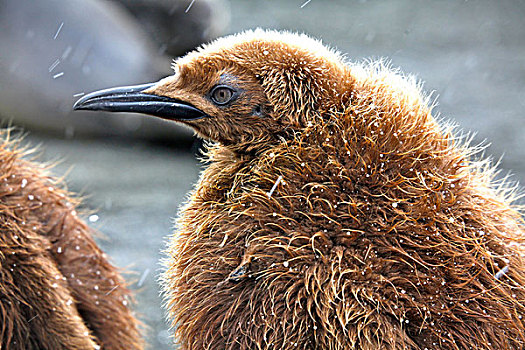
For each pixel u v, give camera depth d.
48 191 4.54
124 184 6.77
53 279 4.47
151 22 9.22
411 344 4.28
